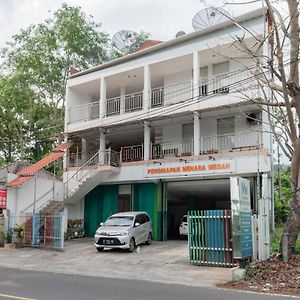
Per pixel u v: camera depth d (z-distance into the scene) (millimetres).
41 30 36062
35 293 9242
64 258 17359
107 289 10055
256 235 13523
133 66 25469
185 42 23422
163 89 26281
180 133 24875
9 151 42281
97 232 19188
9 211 22562
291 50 12633
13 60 36562
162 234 23453
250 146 21609
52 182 25281
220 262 14664
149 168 23750
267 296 9516
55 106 37344
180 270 13953
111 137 28031
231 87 22656
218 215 14914
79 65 36375
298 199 13008
